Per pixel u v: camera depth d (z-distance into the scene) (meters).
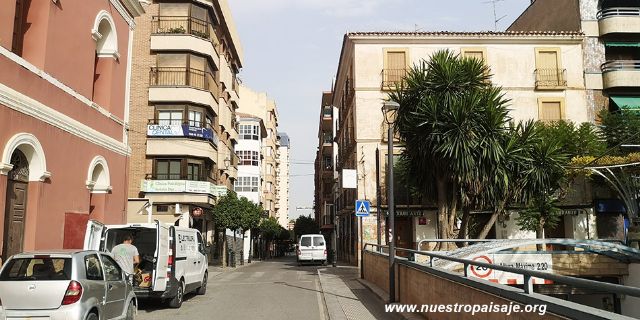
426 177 18.59
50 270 7.27
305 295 14.95
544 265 15.07
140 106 31.45
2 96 10.00
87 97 14.32
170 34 31.59
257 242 58.38
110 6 15.77
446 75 17.41
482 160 16.91
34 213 11.55
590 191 27.11
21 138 10.73
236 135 45.19
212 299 14.23
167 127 31.00
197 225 35.91
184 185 30.77
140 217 30.53
